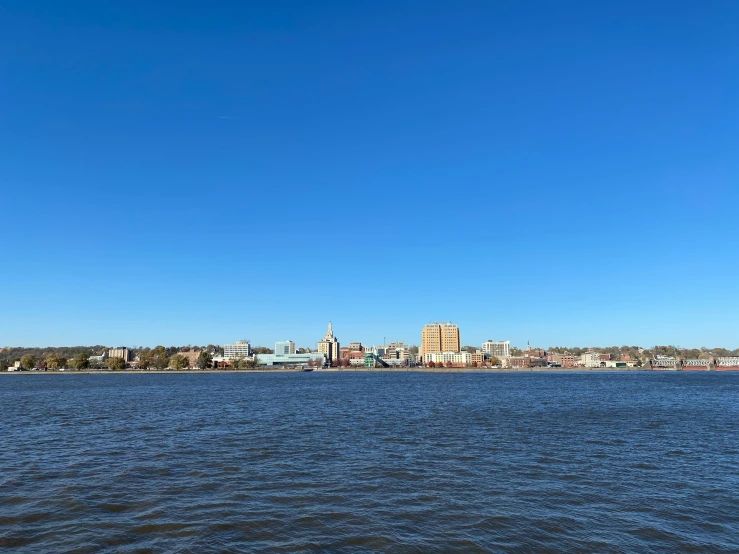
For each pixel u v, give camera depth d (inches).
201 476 1691.7
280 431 2716.5
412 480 1649.9
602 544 1126.4
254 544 1112.8
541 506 1382.9
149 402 4756.4
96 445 2287.2
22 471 1764.3
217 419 3275.1
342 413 3663.9
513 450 2174.0
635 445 2308.1
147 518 1274.6
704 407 4165.8
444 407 4153.5
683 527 1234.0
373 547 1101.1
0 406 4320.9
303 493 1497.3
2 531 1184.2
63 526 1216.8
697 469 1834.4
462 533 1184.2
